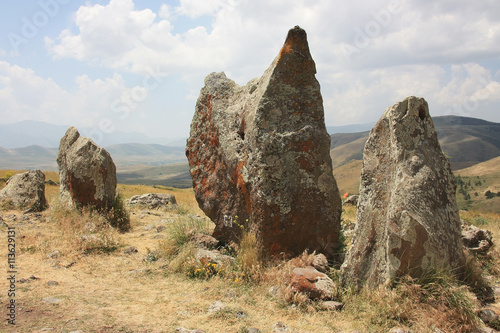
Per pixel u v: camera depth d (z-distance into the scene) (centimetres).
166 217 1218
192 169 816
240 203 691
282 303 481
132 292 535
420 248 450
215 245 735
